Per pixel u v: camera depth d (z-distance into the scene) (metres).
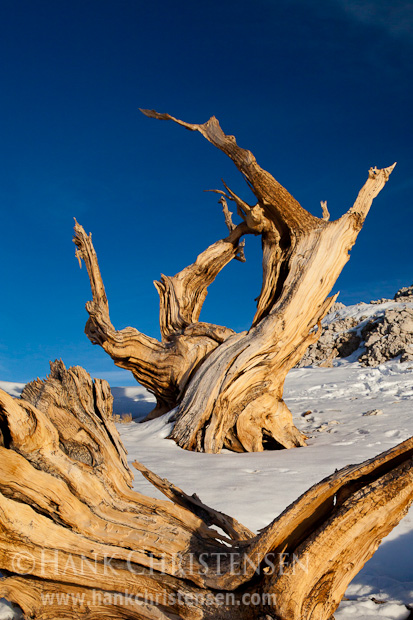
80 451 3.83
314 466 8.95
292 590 3.07
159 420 14.05
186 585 3.42
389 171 13.67
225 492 6.92
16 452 3.45
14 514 3.36
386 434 12.45
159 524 3.68
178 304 16.09
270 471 8.65
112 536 3.52
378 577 4.64
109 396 4.10
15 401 3.44
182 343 14.77
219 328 14.96
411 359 25.44
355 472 3.20
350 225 13.54
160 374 15.08
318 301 13.57
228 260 16.27
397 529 5.68
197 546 3.61
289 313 13.32
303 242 13.83
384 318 29.80
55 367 4.00
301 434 13.12
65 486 3.50
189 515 3.84
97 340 15.70
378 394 20.38
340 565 3.16
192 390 13.57
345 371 26.67
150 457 10.35
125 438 13.25
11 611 3.90
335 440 12.66
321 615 3.23
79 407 3.91
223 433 12.84
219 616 3.28
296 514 3.21
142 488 6.97
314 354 31.61
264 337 13.23
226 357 13.35
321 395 21.77
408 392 19.70
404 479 3.03
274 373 13.39
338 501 3.27
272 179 13.56
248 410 13.09
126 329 15.23
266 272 14.38
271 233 14.25
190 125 14.03
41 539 3.41
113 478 3.80
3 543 3.37
